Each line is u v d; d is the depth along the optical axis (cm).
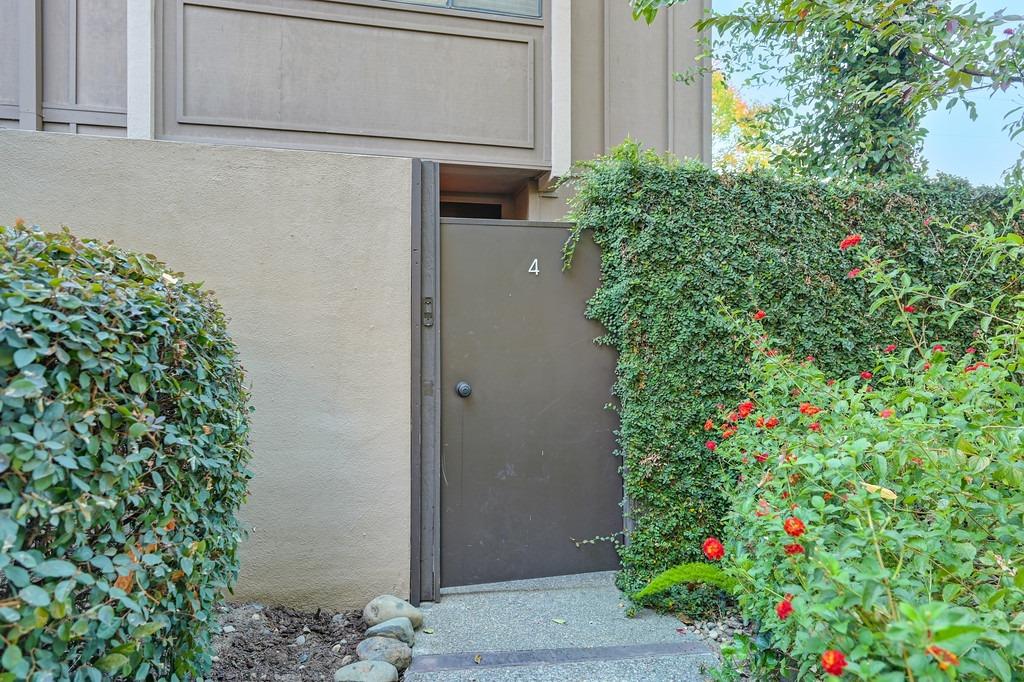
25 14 446
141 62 438
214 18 456
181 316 187
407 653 245
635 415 310
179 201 284
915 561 145
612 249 322
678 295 312
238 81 461
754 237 320
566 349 325
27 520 124
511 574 317
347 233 301
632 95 591
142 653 150
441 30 499
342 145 481
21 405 125
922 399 213
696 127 599
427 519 305
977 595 138
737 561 183
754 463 250
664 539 306
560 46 521
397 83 492
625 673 239
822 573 140
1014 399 198
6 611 113
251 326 290
